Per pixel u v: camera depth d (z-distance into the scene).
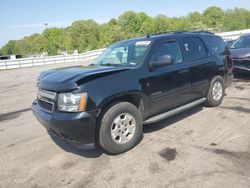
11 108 7.89
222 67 6.26
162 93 4.77
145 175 3.57
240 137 4.52
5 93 10.70
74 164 4.02
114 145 4.10
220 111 5.97
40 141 5.01
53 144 4.82
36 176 3.77
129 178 3.53
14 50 119.75
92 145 3.91
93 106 3.80
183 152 4.12
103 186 3.40
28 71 20.61
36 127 5.86
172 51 5.11
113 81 4.06
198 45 5.80
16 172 3.92
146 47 4.77
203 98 5.92
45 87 4.12
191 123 5.32
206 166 3.67
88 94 3.78
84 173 3.74
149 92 4.55
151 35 5.33
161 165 3.79
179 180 3.39
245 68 9.15
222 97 6.45
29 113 7.15
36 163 4.14
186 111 6.09
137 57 4.70
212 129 4.96
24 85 12.58
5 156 4.47
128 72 4.29
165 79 4.79
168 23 93.12
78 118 3.72
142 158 4.03
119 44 5.50
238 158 3.83
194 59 5.53
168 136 4.76
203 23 95.62
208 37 6.21
